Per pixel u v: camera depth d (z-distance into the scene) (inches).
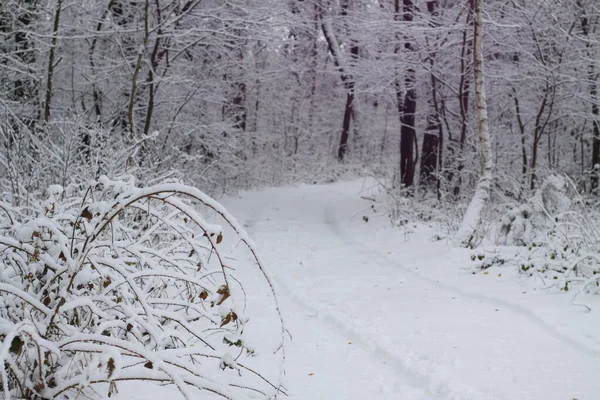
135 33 553.0
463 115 627.2
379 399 150.3
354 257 408.8
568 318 220.8
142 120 611.8
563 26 579.8
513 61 631.8
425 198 654.5
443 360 179.6
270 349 193.3
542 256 301.4
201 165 697.6
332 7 949.8
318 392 153.0
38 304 113.7
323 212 692.7
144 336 148.3
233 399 109.0
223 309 127.5
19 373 110.5
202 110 689.0
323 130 1398.9
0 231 149.8
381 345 194.9
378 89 681.0
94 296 123.2
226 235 506.6
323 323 233.6
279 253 421.4
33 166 226.5
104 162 253.8
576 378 163.8
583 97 592.1
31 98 476.7
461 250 370.0
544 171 608.7
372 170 1070.4
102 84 551.5
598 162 677.3
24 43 481.4
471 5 590.9
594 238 282.5
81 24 514.3
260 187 990.4
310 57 1306.6
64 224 144.5
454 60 639.1
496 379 163.0
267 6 549.0
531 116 684.1
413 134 714.8
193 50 612.1
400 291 291.9
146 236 156.3
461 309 249.3
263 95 1165.1
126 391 127.6
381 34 679.1
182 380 103.3
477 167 647.1
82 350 106.6
